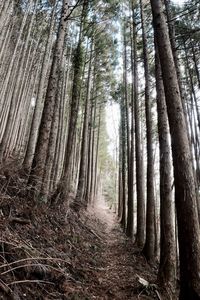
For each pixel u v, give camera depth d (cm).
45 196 686
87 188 2045
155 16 517
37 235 512
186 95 1475
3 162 657
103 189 5900
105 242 1082
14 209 501
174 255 635
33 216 553
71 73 1970
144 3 1345
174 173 429
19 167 702
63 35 757
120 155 2712
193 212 397
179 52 1187
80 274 522
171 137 447
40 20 1969
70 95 2055
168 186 708
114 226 1833
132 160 1569
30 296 341
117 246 1052
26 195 582
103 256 805
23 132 2003
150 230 921
